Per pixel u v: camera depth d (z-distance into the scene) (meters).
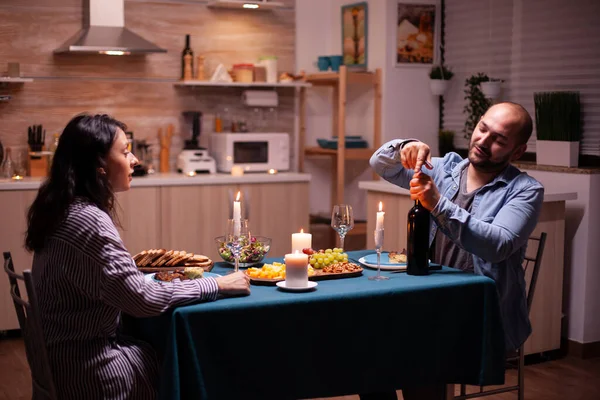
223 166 5.41
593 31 4.41
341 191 5.57
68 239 2.09
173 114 5.56
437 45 5.65
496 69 5.13
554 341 4.16
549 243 4.06
